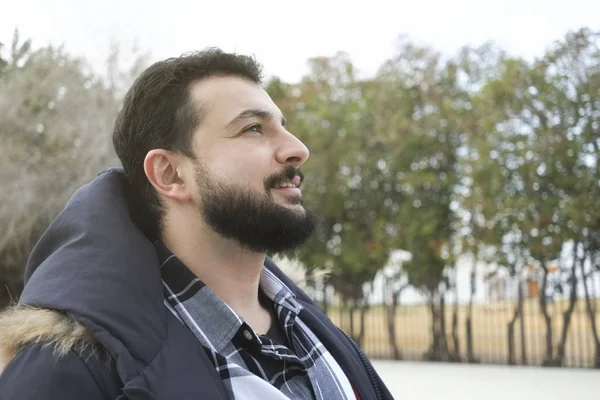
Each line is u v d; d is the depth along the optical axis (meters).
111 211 1.48
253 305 1.66
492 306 15.41
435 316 14.01
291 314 1.70
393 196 15.17
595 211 11.82
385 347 15.34
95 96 14.17
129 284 1.35
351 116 15.35
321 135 15.31
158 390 1.23
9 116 13.70
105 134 13.91
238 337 1.47
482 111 12.93
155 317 1.34
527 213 12.22
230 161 1.52
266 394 1.37
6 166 13.11
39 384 1.22
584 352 13.65
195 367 1.31
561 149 12.00
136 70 14.51
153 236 1.63
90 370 1.26
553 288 12.52
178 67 1.60
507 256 12.87
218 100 1.56
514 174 12.52
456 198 13.37
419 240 14.17
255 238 1.52
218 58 1.61
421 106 15.01
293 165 1.57
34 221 13.19
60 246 1.46
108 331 1.26
